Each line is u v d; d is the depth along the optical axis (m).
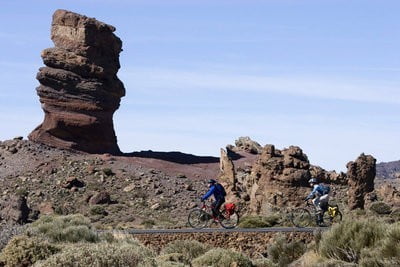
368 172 62.88
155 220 89.94
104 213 98.19
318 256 21.56
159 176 122.94
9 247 20.73
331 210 34.94
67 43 133.12
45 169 120.12
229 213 35.75
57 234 26.91
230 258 23.19
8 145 129.00
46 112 132.62
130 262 17.61
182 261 24.08
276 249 25.72
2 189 112.12
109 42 134.88
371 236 19.94
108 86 134.62
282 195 67.62
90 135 132.50
